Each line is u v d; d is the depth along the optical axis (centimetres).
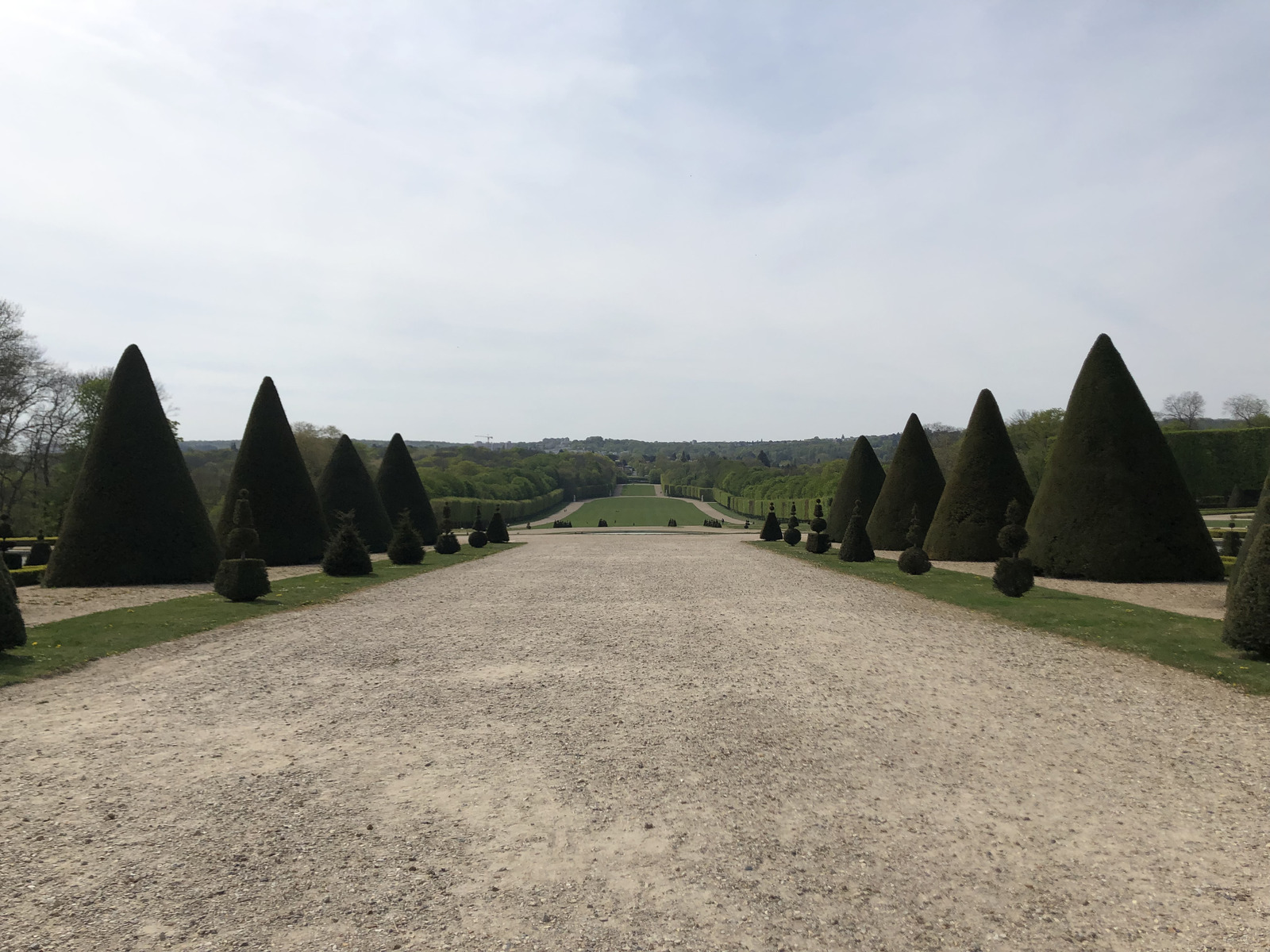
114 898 437
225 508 2459
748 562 2711
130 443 1977
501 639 1246
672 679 982
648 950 393
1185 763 682
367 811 568
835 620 1438
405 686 943
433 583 2052
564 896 447
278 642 1213
